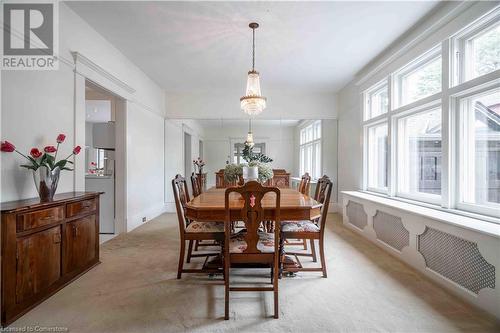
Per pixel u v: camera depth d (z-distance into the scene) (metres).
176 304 1.85
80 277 2.27
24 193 2.05
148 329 1.56
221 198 2.57
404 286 2.12
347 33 3.04
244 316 1.70
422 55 2.82
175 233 3.76
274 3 2.47
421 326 1.58
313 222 2.57
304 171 5.95
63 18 2.48
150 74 4.48
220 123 6.00
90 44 2.89
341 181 5.37
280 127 5.97
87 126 9.08
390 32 3.02
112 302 1.86
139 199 4.25
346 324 1.61
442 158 2.49
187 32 3.02
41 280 1.84
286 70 4.29
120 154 3.75
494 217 2.02
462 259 1.92
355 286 2.12
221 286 2.13
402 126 3.35
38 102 2.20
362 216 3.62
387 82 3.53
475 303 1.79
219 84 5.05
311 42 3.28
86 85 3.06
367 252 2.95
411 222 2.49
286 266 2.37
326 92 5.61
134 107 4.04
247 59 3.83
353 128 4.74
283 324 1.61
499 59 2.05
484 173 2.20
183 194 2.64
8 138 1.93
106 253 2.92
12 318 1.61
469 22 2.17
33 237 1.76
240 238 2.04
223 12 2.62
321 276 2.32
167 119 5.55
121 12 2.62
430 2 2.44
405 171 3.33
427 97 2.71
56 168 2.04
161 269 2.48
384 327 1.58
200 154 6.02
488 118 2.17
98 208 2.58
